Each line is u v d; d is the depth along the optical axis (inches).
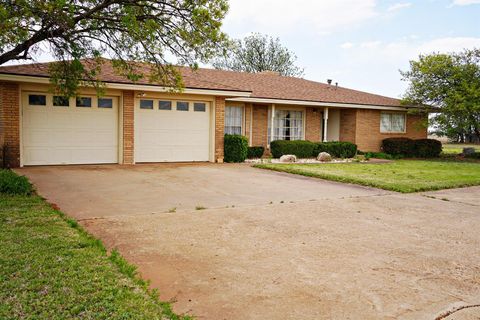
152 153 557.6
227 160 606.9
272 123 723.4
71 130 505.7
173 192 342.6
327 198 335.9
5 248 178.1
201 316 130.1
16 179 313.4
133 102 531.5
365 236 226.5
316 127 821.9
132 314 125.4
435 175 498.0
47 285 142.9
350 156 759.7
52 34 302.8
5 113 459.8
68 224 221.9
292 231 232.1
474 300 147.2
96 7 309.4
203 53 360.2
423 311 137.5
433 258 192.1
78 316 122.8
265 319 129.4
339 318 131.1
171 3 335.0
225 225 240.4
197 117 585.6
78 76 364.2
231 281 158.4
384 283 160.7
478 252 202.4
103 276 152.8
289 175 474.3
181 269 169.5
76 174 426.6
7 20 260.8
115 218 247.6
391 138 832.9
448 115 812.0
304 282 159.5
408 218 273.3
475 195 368.5
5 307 125.6
